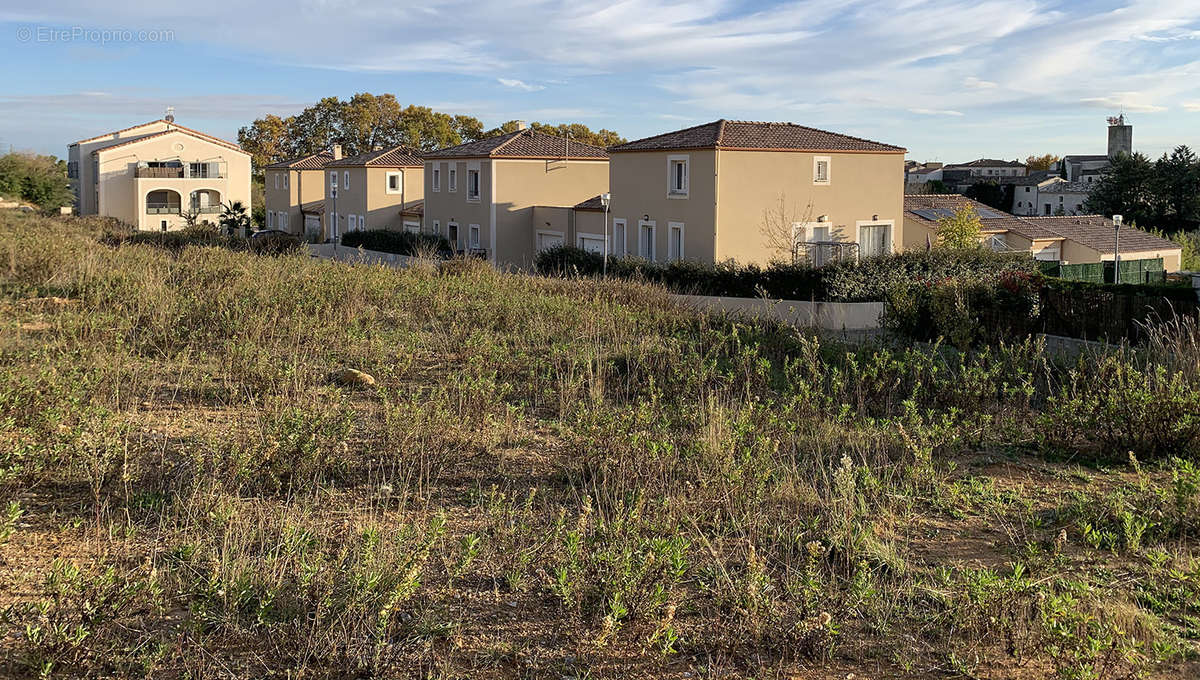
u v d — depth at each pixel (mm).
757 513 5922
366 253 34812
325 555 5141
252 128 76000
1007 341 14641
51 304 13242
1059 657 4270
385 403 8062
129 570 4918
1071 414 7879
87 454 6309
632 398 9508
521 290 16484
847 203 28922
